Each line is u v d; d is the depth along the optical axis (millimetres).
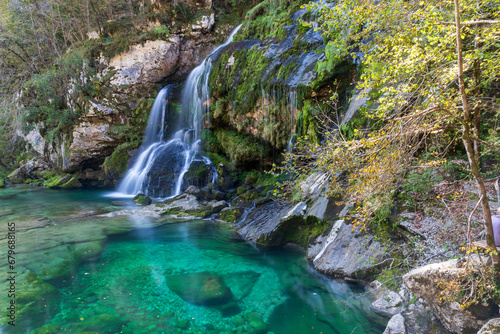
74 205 11594
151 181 12734
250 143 11273
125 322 4223
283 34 11258
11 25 20031
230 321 4281
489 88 4074
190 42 17094
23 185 17188
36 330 3990
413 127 3143
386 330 3711
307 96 8766
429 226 4625
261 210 8656
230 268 6031
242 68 11672
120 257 6574
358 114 6512
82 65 16406
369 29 4070
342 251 5516
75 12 20281
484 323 3117
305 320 4285
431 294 3441
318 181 7188
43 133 18906
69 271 5836
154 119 15422
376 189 3830
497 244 3016
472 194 4574
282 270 5895
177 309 4574
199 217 9594
